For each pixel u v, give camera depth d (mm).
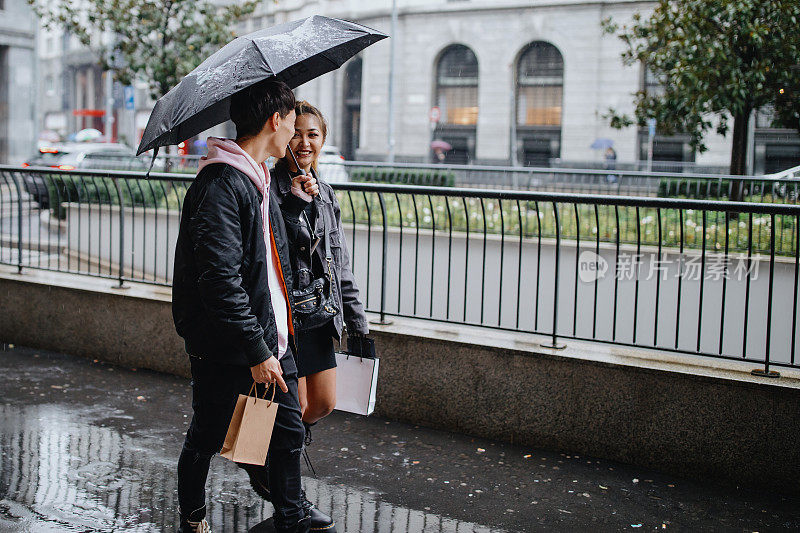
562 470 4379
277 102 2893
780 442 4113
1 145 25234
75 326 6508
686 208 4516
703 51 11453
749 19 11156
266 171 2998
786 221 8602
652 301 8367
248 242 2848
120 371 6141
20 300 6777
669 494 4090
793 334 4438
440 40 33719
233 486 4012
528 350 4707
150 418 5047
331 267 3430
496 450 4664
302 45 3000
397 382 5109
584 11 30750
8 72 24969
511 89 32594
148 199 9477
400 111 34812
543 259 8820
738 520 3785
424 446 4699
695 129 13438
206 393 2986
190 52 16281
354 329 3670
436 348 4969
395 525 3633
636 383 4422
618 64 30391
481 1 32688
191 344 2906
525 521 3713
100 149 22359
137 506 3740
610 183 15172
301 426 3135
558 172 13281
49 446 4508
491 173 21578
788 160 23859
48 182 7344
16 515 3602
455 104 34531
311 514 3418
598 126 30969
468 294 9109
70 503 3752
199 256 2730
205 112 3107
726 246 4957
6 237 10820
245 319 2725
